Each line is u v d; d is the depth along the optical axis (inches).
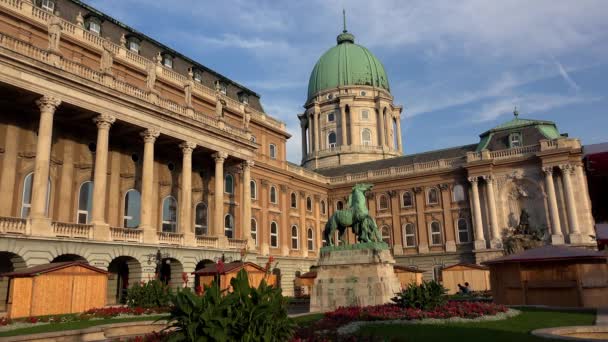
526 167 2086.6
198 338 352.2
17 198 1162.6
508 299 947.3
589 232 1903.3
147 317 881.5
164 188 1569.9
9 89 1060.5
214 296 367.9
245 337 351.9
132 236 1254.3
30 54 1091.9
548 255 892.6
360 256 949.8
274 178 2161.7
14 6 1178.6
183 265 1368.1
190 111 1504.7
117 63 1421.0
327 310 942.4
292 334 397.7
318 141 3265.3
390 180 2429.9
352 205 1023.6
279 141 2262.6
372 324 652.7
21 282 893.8
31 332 672.4
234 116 1924.2
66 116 1257.4
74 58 1310.3
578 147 1975.9
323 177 2556.6
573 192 1958.7
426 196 2337.6
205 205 1715.1
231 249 1547.7
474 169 2181.3
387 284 934.4
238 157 1683.1
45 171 1068.5
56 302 928.3
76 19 1371.8
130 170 1467.8
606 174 431.2
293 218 2267.5
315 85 3457.2
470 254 2153.1
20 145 1189.7
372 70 3390.7
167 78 1593.3
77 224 1121.4
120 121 1280.8
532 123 2199.8
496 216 2106.3
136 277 1251.8
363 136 3186.5
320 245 2449.6
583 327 551.5
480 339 506.9
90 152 1362.0
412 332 573.0
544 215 2015.3
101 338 714.8
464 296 1331.2
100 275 1015.6
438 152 2513.5
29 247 1010.1
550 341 471.8
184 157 1460.4
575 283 878.4
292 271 2148.1
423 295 743.7
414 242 2329.0
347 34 3688.5
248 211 1699.1
